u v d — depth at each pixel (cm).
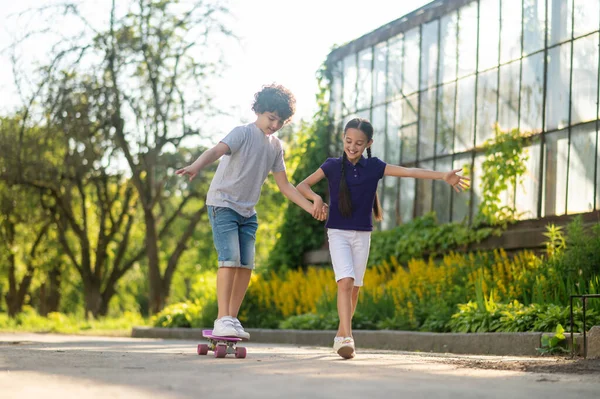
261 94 677
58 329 2225
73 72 2309
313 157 2112
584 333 773
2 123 2462
